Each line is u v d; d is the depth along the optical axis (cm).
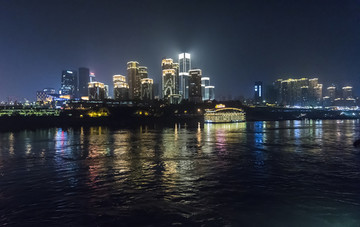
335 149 6794
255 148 7088
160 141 9275
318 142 8575
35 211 2511
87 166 4688
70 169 4438
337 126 19600
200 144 8175
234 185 3319
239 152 6312
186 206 2595
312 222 2222
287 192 3019
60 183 3506
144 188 3216
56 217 2367
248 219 2288
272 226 2158
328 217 2316
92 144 8488
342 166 4519
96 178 3753
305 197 2838
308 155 5794
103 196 2928
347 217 2312
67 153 6419
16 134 14262
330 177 3719
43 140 10250
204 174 3944
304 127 18538
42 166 4753
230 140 9488
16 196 2970
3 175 4038
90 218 2341
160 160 5216
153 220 2286
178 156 5725
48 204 2697
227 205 2611
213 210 2489
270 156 5681
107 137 11375
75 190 3173
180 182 3478
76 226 2192
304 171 4122
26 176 3950
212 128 18525
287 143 8338
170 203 2681
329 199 2772
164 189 3162
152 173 4034
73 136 12206
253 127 19400
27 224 2234
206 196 2894
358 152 6234
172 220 2280
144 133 13850
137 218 2330
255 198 2817
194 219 2297
